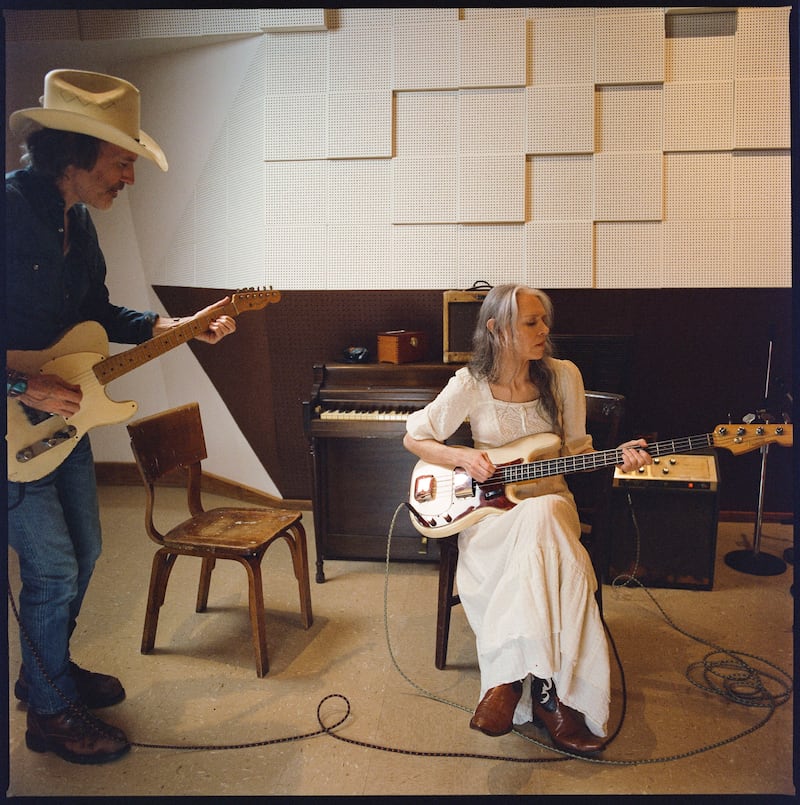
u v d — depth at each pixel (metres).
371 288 3.90
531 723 2.35
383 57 3.74
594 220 3.78
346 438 3.46
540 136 3.72
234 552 2.56
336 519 3.54
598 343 3.44
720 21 3.64
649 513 3.25
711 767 2.12
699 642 2.83
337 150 3.83
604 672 2.08
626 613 3.06
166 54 4.21
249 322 4.00
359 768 2.13
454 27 3.70
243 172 4.04
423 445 2.49
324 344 4.02
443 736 2.27
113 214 4.62
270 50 3.82
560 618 2.10
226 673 2.63
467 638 2.89
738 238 3.74
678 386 3.96
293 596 3.28
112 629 2.97
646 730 2.29
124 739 2.21
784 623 2.97
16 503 2.09
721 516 4.06
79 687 2.42
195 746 2.23
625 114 3.71
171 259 4.52
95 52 4.20
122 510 4.43
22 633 2.17
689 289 3.77
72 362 2.21
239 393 4.33
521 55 3.67
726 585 3.32
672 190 3.75
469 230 3.83
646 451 2.24
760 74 3.63
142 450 2.62
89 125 2.08
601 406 2.63
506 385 2.49
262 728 2.32
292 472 4.30
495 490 2.37
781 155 3.68
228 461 4.59
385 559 3.58
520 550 2.17
